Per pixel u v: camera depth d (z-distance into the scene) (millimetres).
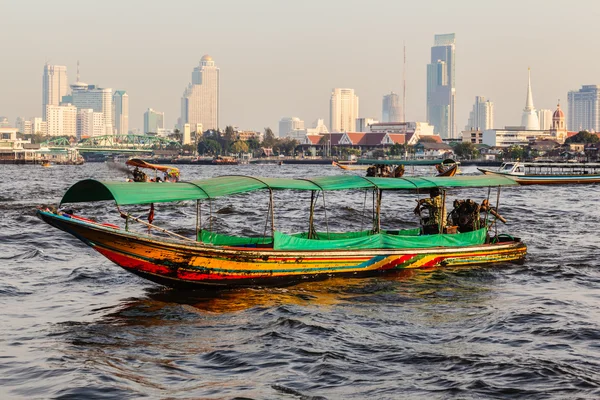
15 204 53469
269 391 13117
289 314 18469
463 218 26297
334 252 22172
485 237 25922
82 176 109812
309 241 22125
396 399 12820
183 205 54250
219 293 20859
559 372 14008
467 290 21609
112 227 19562
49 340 16219
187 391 13109
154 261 19938
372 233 24922
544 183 79938
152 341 16203
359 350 15508
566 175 80750
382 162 42094
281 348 15547
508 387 13312
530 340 16234
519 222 41594
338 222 42219
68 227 19391
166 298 20359
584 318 18109
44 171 137625
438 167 39719
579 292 21391
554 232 36406
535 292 21359
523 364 14430
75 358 14875
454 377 13852
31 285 22016
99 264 25406
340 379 13750
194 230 37062
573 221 42469
